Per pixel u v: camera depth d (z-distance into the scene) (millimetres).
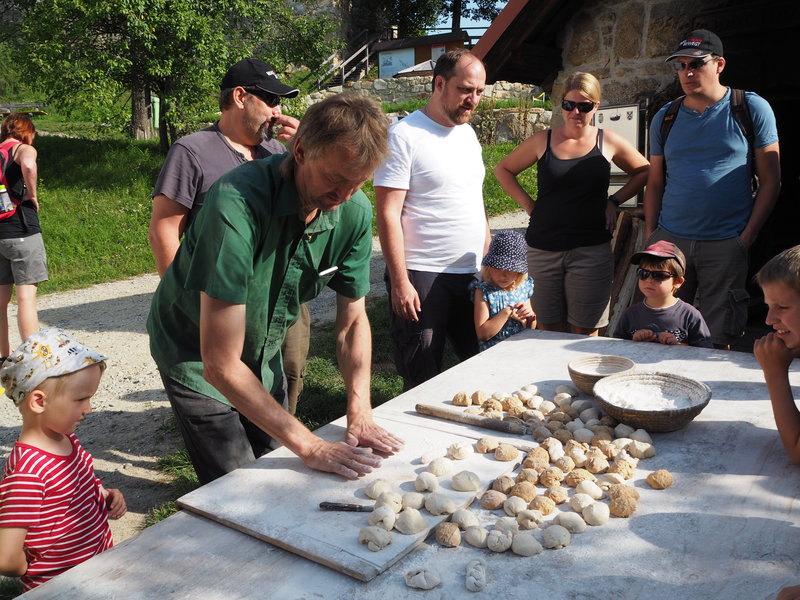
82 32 14172
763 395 2389
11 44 18031
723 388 2465
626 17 5164
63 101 15383
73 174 14781
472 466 1917
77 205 13094
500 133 19719
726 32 4867
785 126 6473
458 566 1500
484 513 1710
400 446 2041
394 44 27547
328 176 1756
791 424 1914
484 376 2658
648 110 5051
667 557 1499
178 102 15242
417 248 3523
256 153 3139
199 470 2490
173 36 14781
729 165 3750
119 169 15219
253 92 2930
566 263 4055
